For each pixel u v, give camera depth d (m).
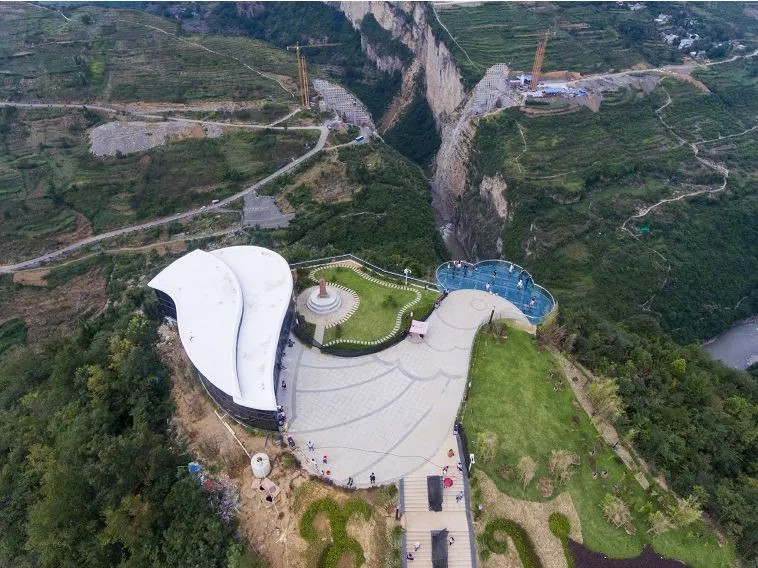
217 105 191.50
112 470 49.06
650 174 155.75
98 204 162.12
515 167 153.38
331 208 157.00
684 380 69.75
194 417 56.88
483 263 83.12
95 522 49.03
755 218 143.50
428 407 58.22
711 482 53.91
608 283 126.44
